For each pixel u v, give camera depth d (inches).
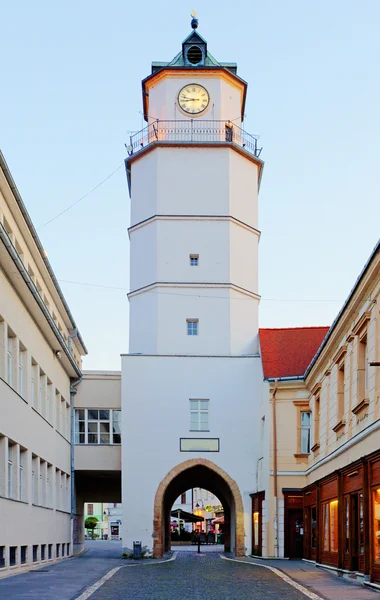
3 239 746.2
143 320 1492.4
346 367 872.3
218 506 2755.9
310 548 1115.9
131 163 1585.9
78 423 1453.0
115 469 1434.5
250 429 1389.0
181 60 1605.6
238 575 845.2
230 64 1615.4
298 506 1238.3
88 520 3390.7
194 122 1555.1
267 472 1262.3
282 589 674.2
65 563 1123.9
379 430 690.2
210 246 1505.9
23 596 613.3
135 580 784.3
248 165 1578.5
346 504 844.6
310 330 1444.4
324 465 1019.9
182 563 1118.4
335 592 645.3
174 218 1513.3
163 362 1409.9
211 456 1373.0
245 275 1521.9
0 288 818.2
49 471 1190.9
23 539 935.0
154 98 1581.0
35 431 1031.0
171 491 1507.1
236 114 1587.1
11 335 899.4
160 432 1378.0
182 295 1487.5
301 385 1266.0
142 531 1328.7
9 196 1011.3
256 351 1482.5
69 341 1673.2
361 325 769.6
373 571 697.6
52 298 1454.2
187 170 1531.7
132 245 1545.3
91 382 1469.0
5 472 839.7
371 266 693.3
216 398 1398.9
